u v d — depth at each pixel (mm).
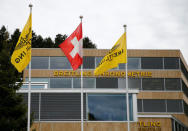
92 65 54062
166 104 54594
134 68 55000
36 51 54250
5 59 28922
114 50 23734
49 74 53562
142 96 54562
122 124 27844
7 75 28016
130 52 55375
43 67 53812
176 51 56000
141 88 54625
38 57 54188
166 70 55344
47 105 28156
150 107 54344
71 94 28328
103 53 54312
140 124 28141
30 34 22578
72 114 27969
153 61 55562
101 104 28188
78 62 23328
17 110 26953
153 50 55750
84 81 53688
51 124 27766
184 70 61156
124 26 23797
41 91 28438
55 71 53625
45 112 28031
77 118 27891
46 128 27703
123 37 23703
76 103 28172
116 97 28328
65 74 53594
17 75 29547
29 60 22328
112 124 27797
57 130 27688
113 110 28109
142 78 54875
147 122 28328
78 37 23625
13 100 27078
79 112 27984
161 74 55219
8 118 26969
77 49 23516
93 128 27703
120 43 23703
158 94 54688
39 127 27703
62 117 27906
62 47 23703
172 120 29719
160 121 28484
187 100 61156
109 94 28406
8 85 27766
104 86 53781
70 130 27703
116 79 54188
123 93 28391
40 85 39500
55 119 27891
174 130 29719
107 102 28234
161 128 28375
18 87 28406
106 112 28062
